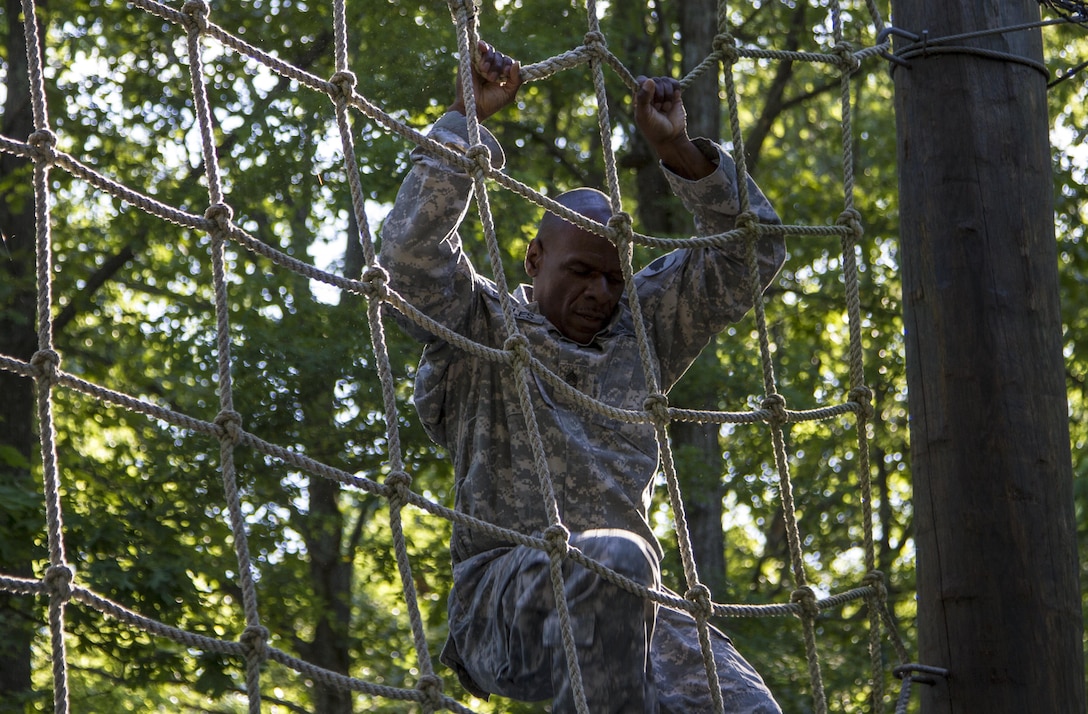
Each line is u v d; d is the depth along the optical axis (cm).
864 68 1484
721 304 404
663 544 1278
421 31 1223
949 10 436
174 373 1269
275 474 1223
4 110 1342
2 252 1270
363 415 1233
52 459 326
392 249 371
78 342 1365
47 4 1335
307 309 1231
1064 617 400
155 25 1321
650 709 343
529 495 372
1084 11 500
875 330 1523
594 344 391
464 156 371
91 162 1319
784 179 1528
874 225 1485
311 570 1370
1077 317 1451
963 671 396
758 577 1580
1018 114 432
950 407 412
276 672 1528
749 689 375
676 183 400
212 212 355
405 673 1416
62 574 314
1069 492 412
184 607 1145
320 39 1293
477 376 385
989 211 422
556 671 338
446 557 1341
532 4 1302
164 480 1223
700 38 1427
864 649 1407
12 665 1150
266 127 1246
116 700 1380
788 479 403
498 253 368
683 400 1252
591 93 1345
